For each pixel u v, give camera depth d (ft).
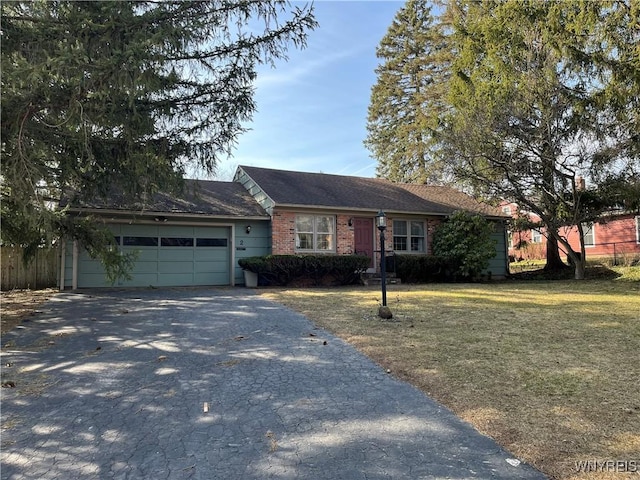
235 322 24.26
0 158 18.75
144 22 18.25
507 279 58.59
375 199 56.18
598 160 46.96
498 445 10.05
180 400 13.20
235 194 53.26
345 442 10.35
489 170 52.60
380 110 101.91
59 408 12.73
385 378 14.85
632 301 32.55
